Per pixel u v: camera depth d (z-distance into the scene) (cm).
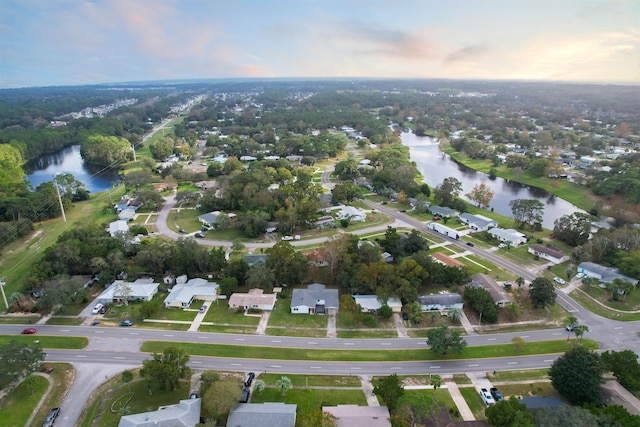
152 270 12925
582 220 15175
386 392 7306
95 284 12175
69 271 12525
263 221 16050
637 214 17762
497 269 13162
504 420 6531
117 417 7325
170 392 7956
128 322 10200
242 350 9275
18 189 18688
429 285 12119
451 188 19888
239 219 16488
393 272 11300
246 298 11025
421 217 18200
